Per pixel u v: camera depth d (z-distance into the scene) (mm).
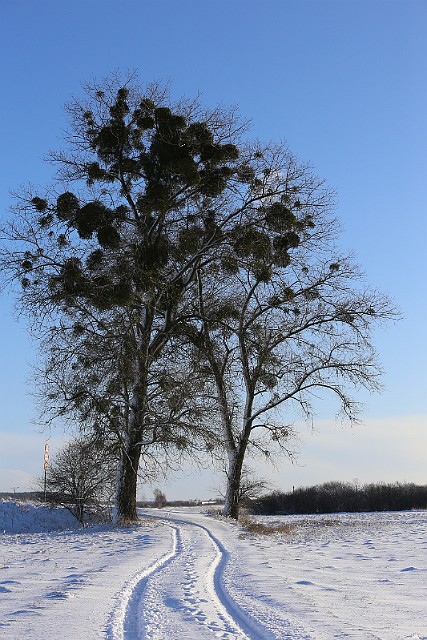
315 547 21438
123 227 29141
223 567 15070
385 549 20547
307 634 7512
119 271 27422
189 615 8836
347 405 36406
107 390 28578
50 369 28656
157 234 29609
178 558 16672
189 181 28188
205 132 28906
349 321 35906
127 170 28734
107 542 22188
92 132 29297
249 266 30984
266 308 36250
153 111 29172
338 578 13211
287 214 30000
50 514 38562
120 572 13336
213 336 34531
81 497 37406
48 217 28500
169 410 29656
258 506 72688
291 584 12062
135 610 9219
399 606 9766
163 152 28203
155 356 31078
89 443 29750
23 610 8820
